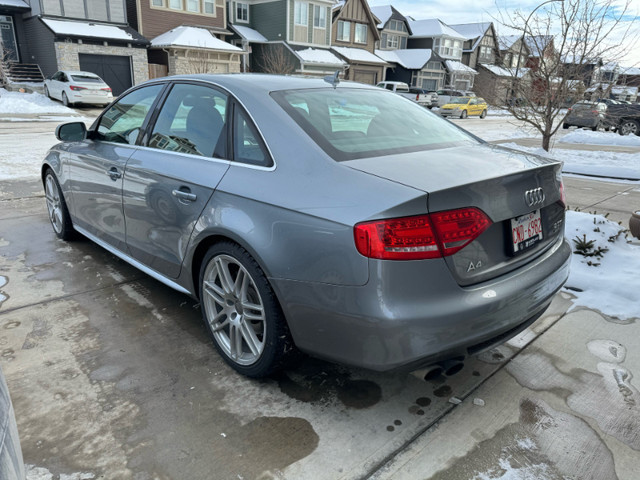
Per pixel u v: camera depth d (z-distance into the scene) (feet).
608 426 6.92
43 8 75.25
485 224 6.20
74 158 11.90
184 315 9.91
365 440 6.58
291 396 7.47
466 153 7.46
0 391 3.55
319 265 6.16
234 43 106.42
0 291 10.75
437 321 5.83
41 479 5.80
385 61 127.24
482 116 99.40
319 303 6.26
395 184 5.98
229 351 8.03
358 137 7.39
